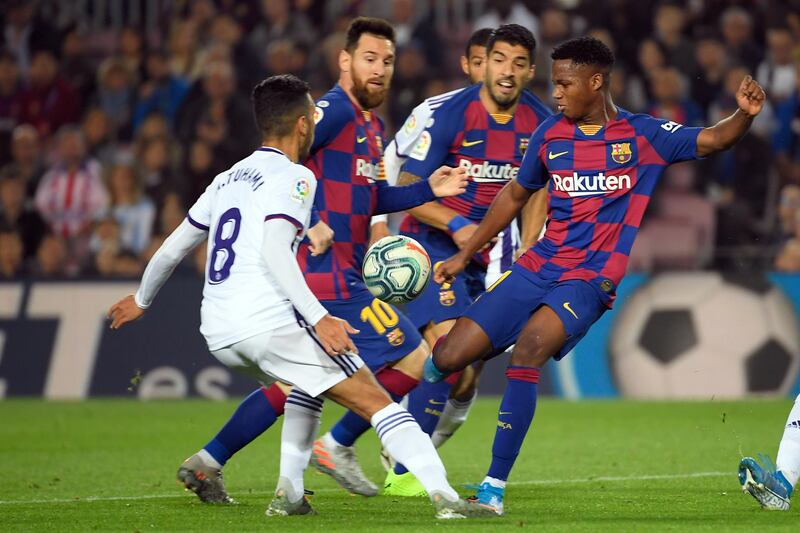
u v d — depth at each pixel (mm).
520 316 18281
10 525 17016
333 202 20594
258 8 58812
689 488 21641
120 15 62719
